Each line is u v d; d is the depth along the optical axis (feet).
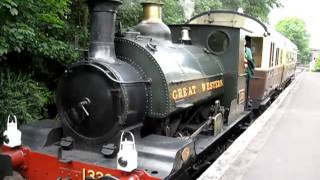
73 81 15.97
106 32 15.87
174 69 17.43
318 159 19.77
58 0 23.12
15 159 15.61
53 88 28.91
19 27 20.06
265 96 39.37
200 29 24.64
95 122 15.60
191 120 22.31
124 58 16.92
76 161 14.75
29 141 16.44
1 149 16.79
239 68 24.38
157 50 17.28
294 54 87.30
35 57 25.38
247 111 29.37
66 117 16.44
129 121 15.40
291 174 17.37
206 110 23.13
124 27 34.60
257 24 36.88
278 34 52.24
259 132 25.75
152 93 16.44
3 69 23.36
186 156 15.42
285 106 39.52
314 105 40.96
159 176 13.56
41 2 22.39
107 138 15.46
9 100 21.57
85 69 15.55
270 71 41.93
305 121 30.53
